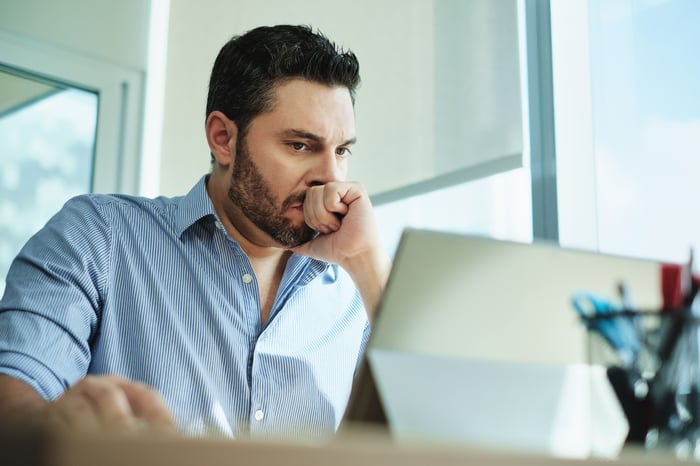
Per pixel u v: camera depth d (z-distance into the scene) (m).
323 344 1.33
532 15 2.01
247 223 1.32
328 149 1.29
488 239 0.58
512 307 0.58
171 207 1.35
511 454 0.33
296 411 1.26
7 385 0.90
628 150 1.78
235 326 1.26
